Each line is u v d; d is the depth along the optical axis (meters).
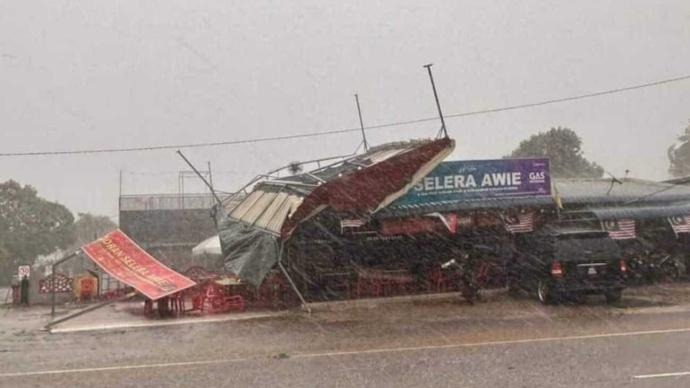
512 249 21.64
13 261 42.53
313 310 19.03
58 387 10.06
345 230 21.95
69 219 46.19
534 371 10.30
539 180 22.08
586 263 18.27
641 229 23.42
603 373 10.02
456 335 14.17
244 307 20.05
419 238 22.55
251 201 23.98
